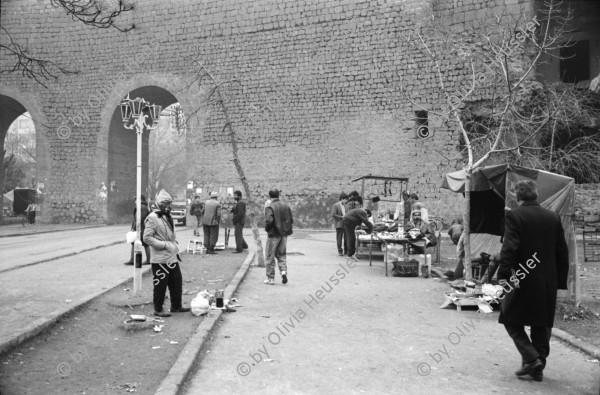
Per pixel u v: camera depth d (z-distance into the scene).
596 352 5.98
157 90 30.84
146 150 36.06
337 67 26.25
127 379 5.10
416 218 13.47
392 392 4.88
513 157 18.69
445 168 23.97
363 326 7.32
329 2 26.47
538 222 5.36
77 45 31.30
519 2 22.78
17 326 6.61
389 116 25.16
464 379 5.26
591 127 21.70
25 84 31.94
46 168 31.75
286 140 27.08
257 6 27.80
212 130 28.56
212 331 6.95
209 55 28.72
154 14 29.83
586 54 25.59
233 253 15.43
